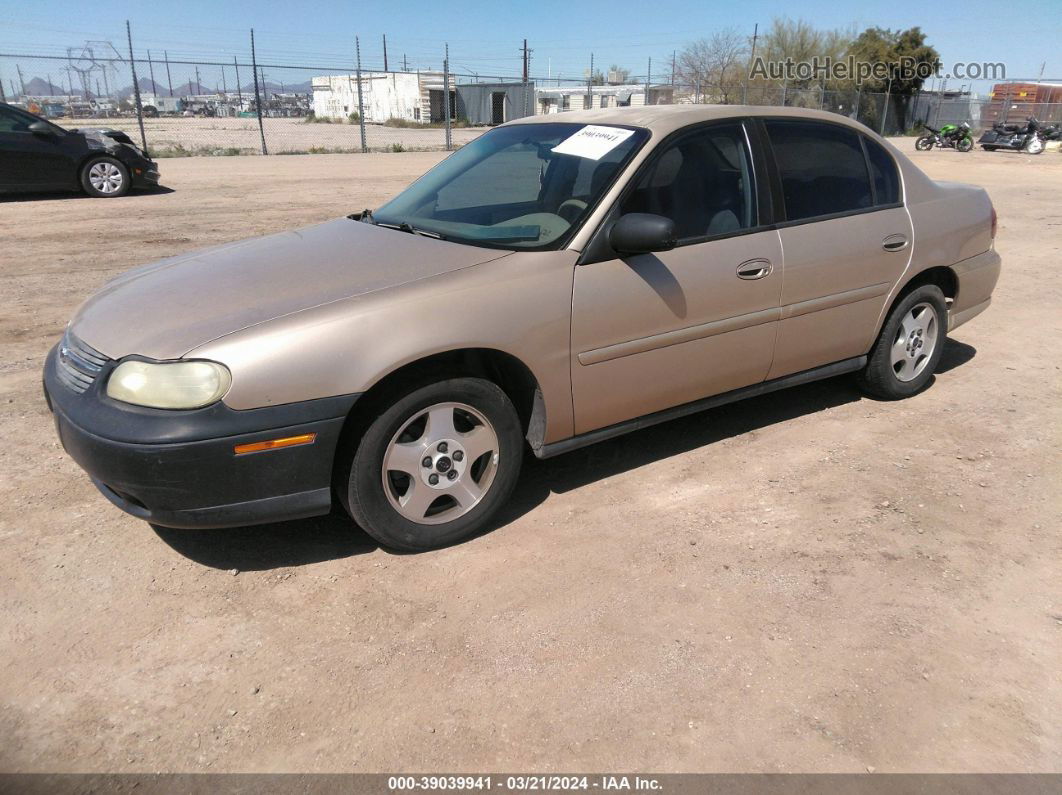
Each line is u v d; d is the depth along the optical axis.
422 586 2.89
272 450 2.66
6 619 2.68
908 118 37.88
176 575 2.94
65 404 2.79
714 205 3.57
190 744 2.20
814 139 3.99
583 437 3.42
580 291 3.15
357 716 2.30
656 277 3.33
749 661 2.52
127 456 2.57
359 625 2.68
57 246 8.52
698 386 3.66
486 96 44.00
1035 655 2.56
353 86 47.59
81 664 2.49
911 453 3.99
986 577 2.96
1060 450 4.02
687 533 3.25
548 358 3.11
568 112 4.18
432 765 2.14
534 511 3.43
